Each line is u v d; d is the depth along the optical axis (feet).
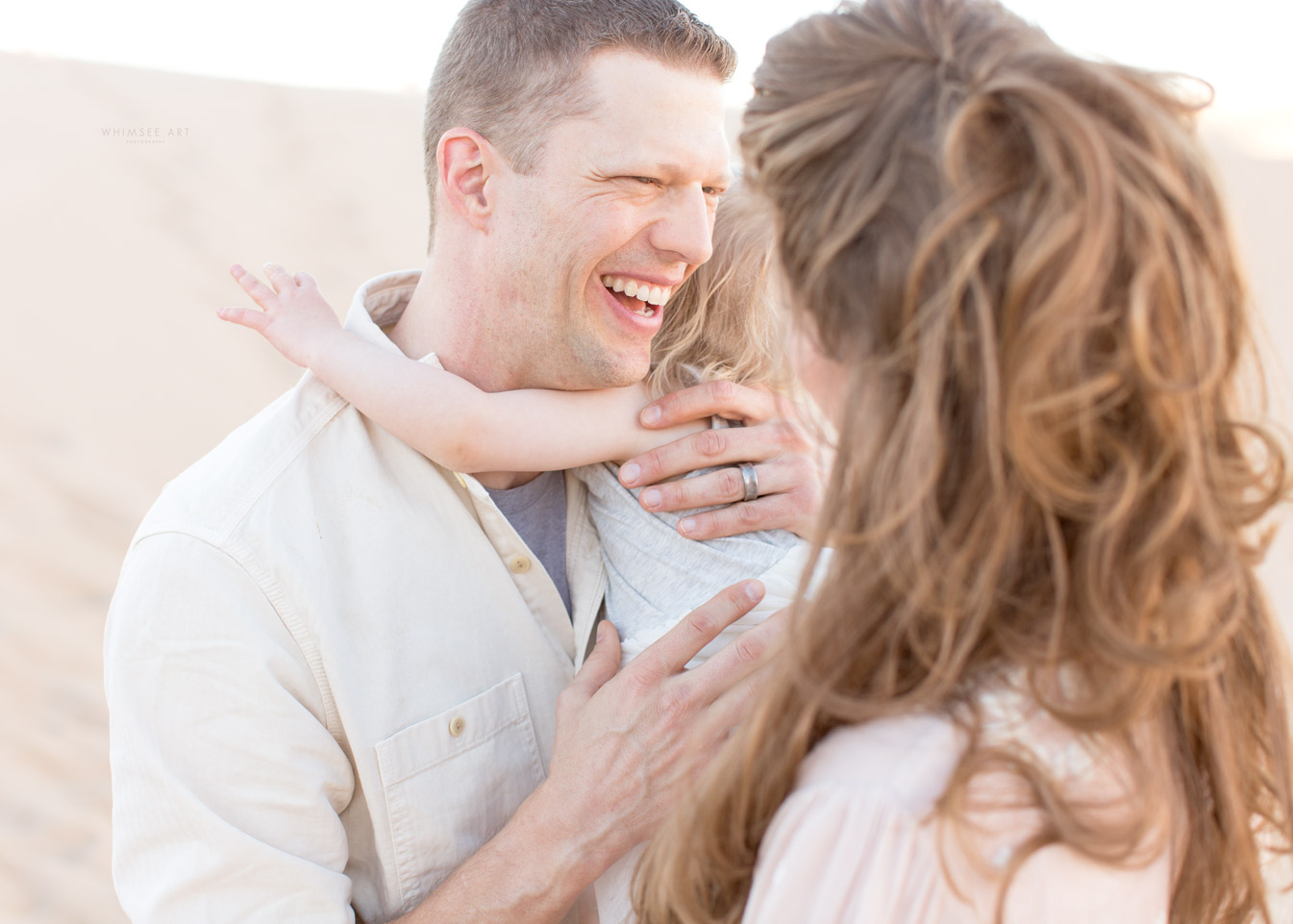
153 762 4.09
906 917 2.68
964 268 2.51
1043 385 2.50
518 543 4.81
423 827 4.47
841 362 2.93
